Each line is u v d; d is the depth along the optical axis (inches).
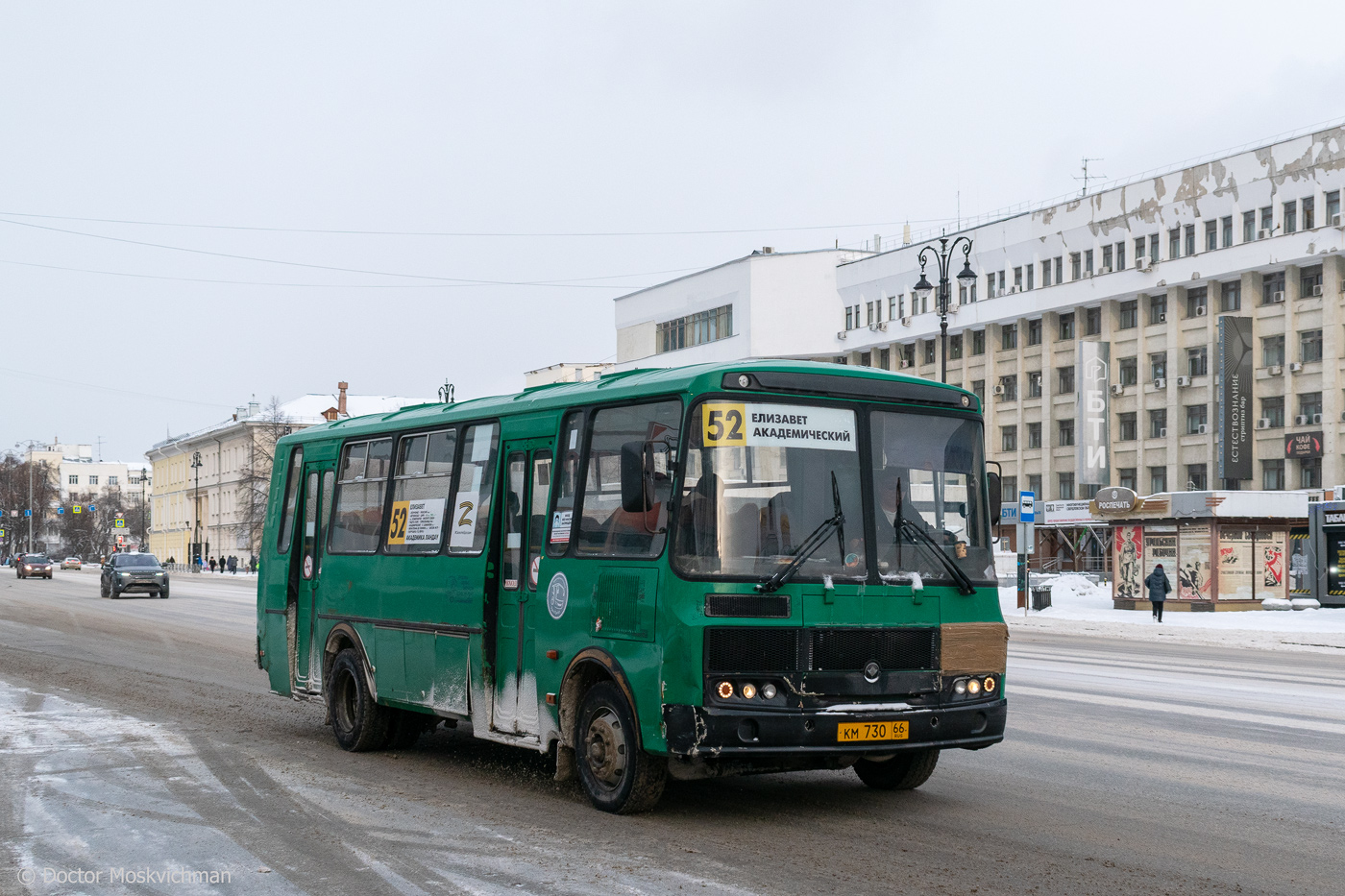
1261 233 2182.6
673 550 309.1
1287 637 1141.1
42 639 954.7
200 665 760.3
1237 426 2199.8
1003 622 338.3
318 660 481.7
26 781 373.4
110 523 6505.9
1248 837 306.8
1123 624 1302.9
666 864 274.2
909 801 351.6
